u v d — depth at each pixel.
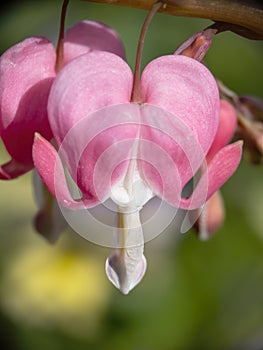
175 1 0.15
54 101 0.13
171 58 0.14
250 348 0.27
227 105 0.17
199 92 0.13
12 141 0.15
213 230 0.18
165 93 0.13
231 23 0.15
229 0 0.15
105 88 0.13
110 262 0.14
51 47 0.15
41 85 0.15
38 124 0.15
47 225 0.16
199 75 0.14
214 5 0.15
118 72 0.13
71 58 0.15
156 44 0.27
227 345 0.27
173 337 0.27
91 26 0.15
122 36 0.27
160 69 0.14
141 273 0.14
